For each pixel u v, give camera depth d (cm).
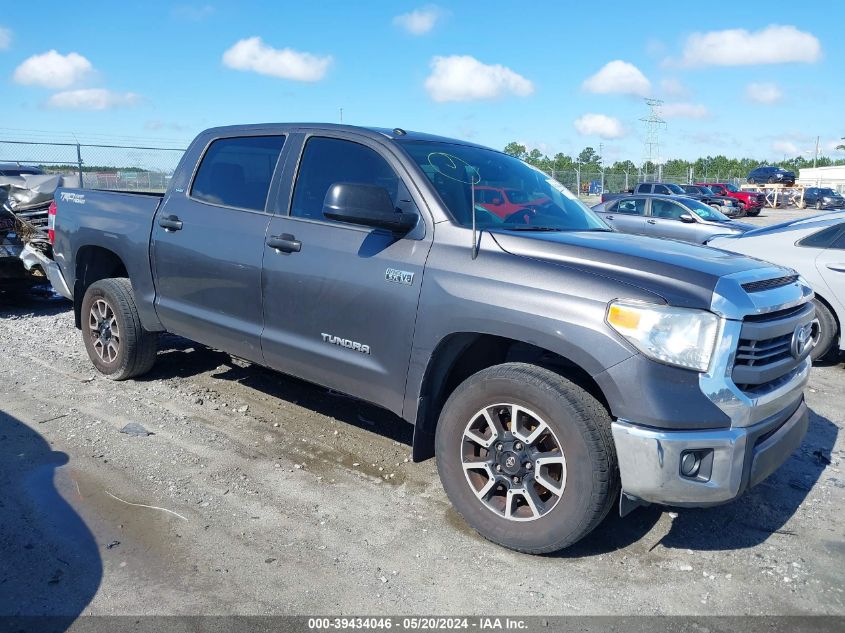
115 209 544
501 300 329
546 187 458
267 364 445
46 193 865
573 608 297
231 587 304
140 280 520
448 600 300
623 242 361
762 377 309
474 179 406
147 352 553
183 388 554
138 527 349
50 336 714
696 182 5078
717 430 296
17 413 493
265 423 490
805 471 442
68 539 337
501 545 340
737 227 1412
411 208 378
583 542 349
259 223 439
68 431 464
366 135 411
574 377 330
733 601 304
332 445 457
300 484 401
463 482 349
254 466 422
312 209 420
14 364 609
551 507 322
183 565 319
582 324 306
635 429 296
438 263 355
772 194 4809
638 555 339
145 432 465
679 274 310
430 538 349
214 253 459
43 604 289
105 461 421
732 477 298
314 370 414
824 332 695
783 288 339
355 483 405
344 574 316
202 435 465
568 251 334
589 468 307
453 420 349
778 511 388
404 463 434
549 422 317
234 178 471
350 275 386
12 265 856
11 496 376
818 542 356
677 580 319
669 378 294
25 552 325
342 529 354
